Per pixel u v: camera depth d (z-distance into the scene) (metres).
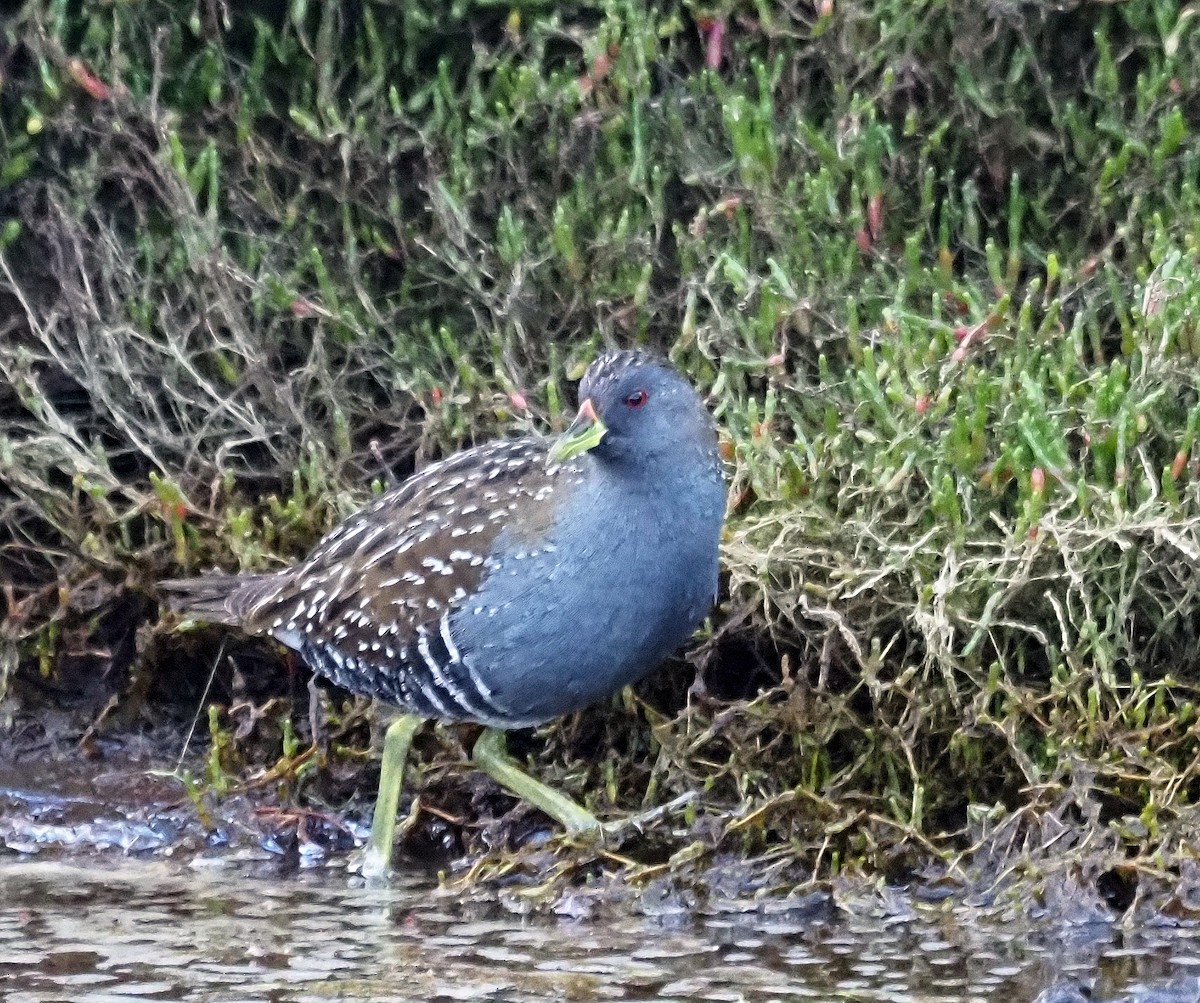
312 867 10.25
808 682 10.06
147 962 8.69
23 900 9.62
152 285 11.90
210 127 11.91
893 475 10.27
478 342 11.82
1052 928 9.05
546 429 11.46
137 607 11.43
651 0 11.97
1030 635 10.14
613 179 11.71
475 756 10.30
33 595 11.36
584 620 9.55
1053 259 10.86
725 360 11.04
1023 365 10.66
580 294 11.62
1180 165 11.55
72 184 11.78
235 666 11.09
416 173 11.96
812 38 11.70
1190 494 9.93
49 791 10.88
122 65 11.57
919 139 11.84
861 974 8.46
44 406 11.59
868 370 10.59
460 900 9.60
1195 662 10.06
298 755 10.72
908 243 11.23
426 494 10.08
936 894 9.45
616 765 10.45
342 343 11.75
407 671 9.98
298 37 11.85
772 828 9.81
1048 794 9.46
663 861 9.79
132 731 11.29
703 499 9.51
